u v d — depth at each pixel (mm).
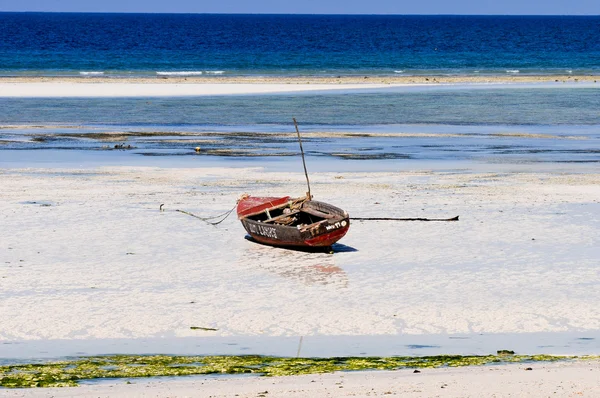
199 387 26297
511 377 26734
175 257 46656
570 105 123500
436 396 24531
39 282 41250
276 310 37344
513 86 154375
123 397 25328
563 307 37875
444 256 46750
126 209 57469
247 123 101062
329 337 33875
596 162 76750
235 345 32812
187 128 96500
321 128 97688
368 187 64750
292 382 26734
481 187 65062
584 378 26422
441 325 35406
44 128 95000
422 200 60469
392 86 151250
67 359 30812
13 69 181875
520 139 90812
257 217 53750
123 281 41781
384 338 33750
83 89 136000
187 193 62594
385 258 46531
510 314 36875
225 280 42312
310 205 53906
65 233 51000
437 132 95438
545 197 61719
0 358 30891
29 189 62781
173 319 36031
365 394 24891
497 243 49406
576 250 47969
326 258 46719
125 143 85562
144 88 139625
